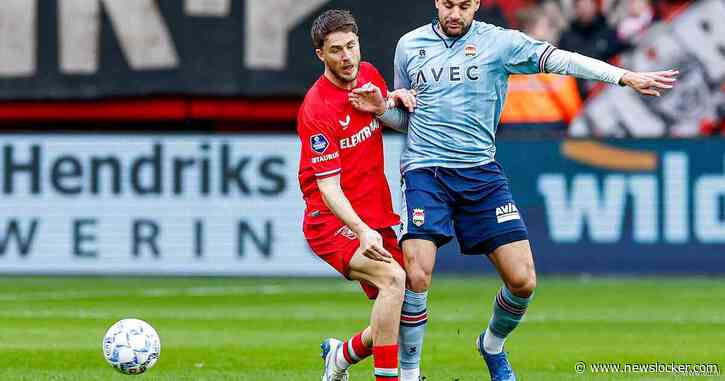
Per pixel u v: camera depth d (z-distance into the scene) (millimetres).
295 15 63625
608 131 63656
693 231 60125
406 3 62969
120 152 61531
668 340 36781
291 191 61031
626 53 62750
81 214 61531
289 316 43875
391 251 24906
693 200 60062
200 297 51875
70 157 61750
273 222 61094
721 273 59938
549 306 47719
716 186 59938
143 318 42938
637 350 34250
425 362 31656
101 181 61562
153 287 56969
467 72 24906
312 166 23812
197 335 37594
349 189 24219
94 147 61594
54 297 51688
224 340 36219
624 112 63375
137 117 65438
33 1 63906
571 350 34250
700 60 62656
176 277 63000
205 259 61312
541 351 34031
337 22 23281
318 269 60938
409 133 25547
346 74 23484
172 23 63812
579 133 63750
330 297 51906
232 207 61312
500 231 25000
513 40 25031
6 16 63938
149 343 26547
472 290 54469
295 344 35250
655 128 63438
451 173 24984
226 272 61219
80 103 65312
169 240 61375
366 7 63250
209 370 29672
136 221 61500
